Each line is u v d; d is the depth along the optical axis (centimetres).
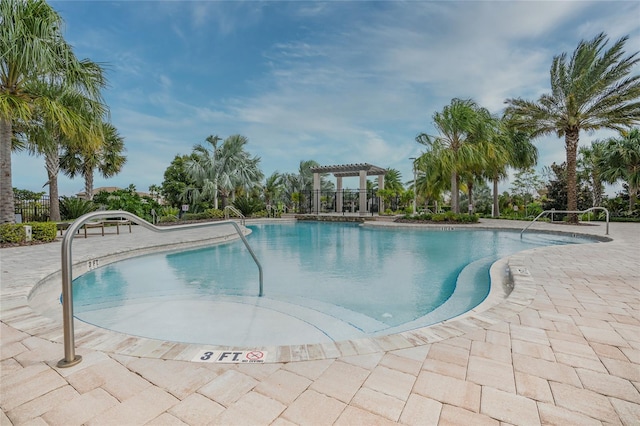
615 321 241
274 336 273
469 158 1302
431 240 942
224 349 196
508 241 909
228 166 1848
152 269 554
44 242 716
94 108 752
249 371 172
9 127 691
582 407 143
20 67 626
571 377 166
